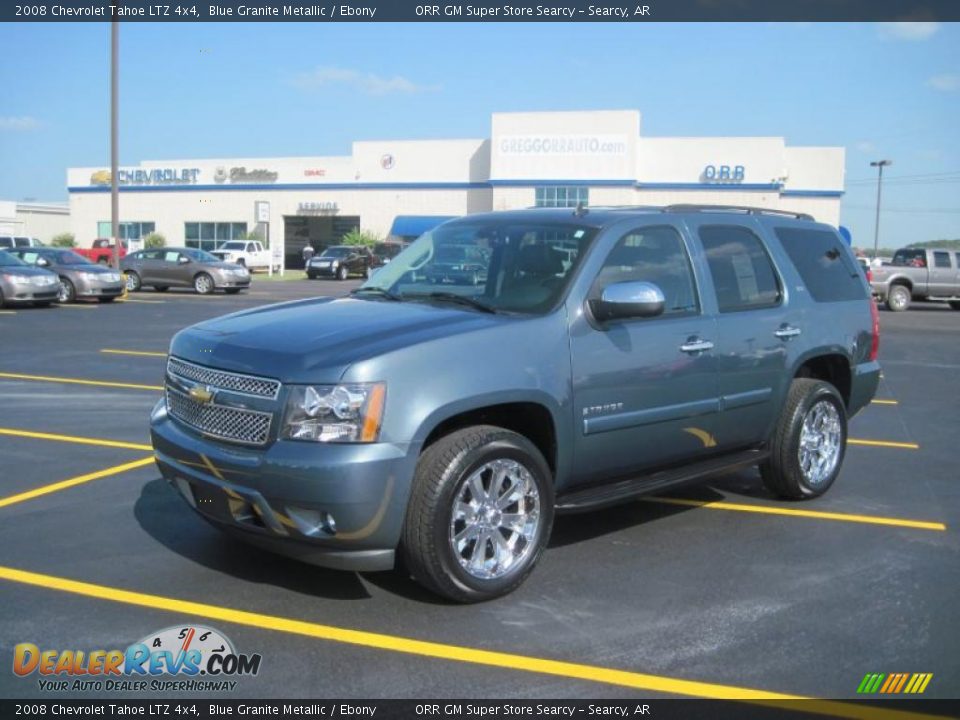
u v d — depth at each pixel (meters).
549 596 4.43
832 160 47.56
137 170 58.66
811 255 6.34
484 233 5.34
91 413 8.91
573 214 5.26
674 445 5.20
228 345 4.33
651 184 47.94
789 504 6.15
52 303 23.08
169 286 29.84
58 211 69.19
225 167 56.72
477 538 4.27
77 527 5.39
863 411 9.92
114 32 28.27
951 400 10.69
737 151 46.84
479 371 4.20
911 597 4.46
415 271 5.33
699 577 4.71
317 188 55.16
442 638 3.95
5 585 4.49
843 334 6.30
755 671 3.67
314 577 4.64
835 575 4.76
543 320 4.54
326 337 4.22
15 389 10.26
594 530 5.53
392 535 4.00
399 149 53.47
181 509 5.76
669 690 3.52
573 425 4.60
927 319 23.70
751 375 5.57
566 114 47.38
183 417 4.51
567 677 3.61
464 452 4.11
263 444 4.02
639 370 4.88
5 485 6.28
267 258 48.34
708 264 5.46
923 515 5.91
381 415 3.92
